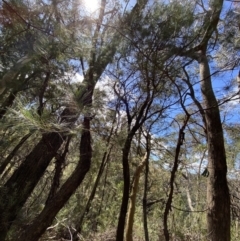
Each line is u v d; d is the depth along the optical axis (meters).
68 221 5.47
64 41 2.91
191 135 6.40
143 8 2.61
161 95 3.11
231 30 3.01
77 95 2.95
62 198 3.65
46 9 3.05
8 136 3.80
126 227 4.59
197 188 7.26
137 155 3.88
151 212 6.54
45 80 3.43
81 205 5.91
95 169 5.54
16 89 3.29
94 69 2.93
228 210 4.78
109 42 2.76
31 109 2.80
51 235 5.14
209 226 4.79
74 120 3.00
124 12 2.65
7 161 4.17
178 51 2.63
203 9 2.69
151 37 2.56
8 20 3.02
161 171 5.82
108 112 3.10
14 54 3.34
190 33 2.60
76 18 3.13
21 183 4.43
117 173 6.07
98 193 6.61
